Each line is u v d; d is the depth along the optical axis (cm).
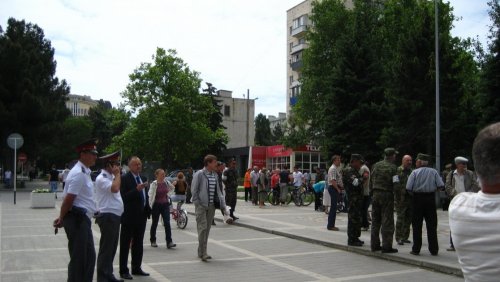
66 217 600
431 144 2584
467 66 3192
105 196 716
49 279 760
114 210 718
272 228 1407
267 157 5638
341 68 2914
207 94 6297
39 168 8575
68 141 7294
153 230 1112
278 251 1050
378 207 974
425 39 2603
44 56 5244
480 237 195
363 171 1360
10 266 862
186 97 4859
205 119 5069
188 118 4750
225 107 7975
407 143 2616
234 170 1623
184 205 2384
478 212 199
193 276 790
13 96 4216
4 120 4006
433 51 2588
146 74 4738
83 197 609
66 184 604
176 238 1252
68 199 591
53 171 3136
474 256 198
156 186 1103
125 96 4766
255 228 1453
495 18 2502
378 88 2819
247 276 791
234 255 998
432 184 928
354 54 2905
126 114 4806
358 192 1064
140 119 4706
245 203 2605
